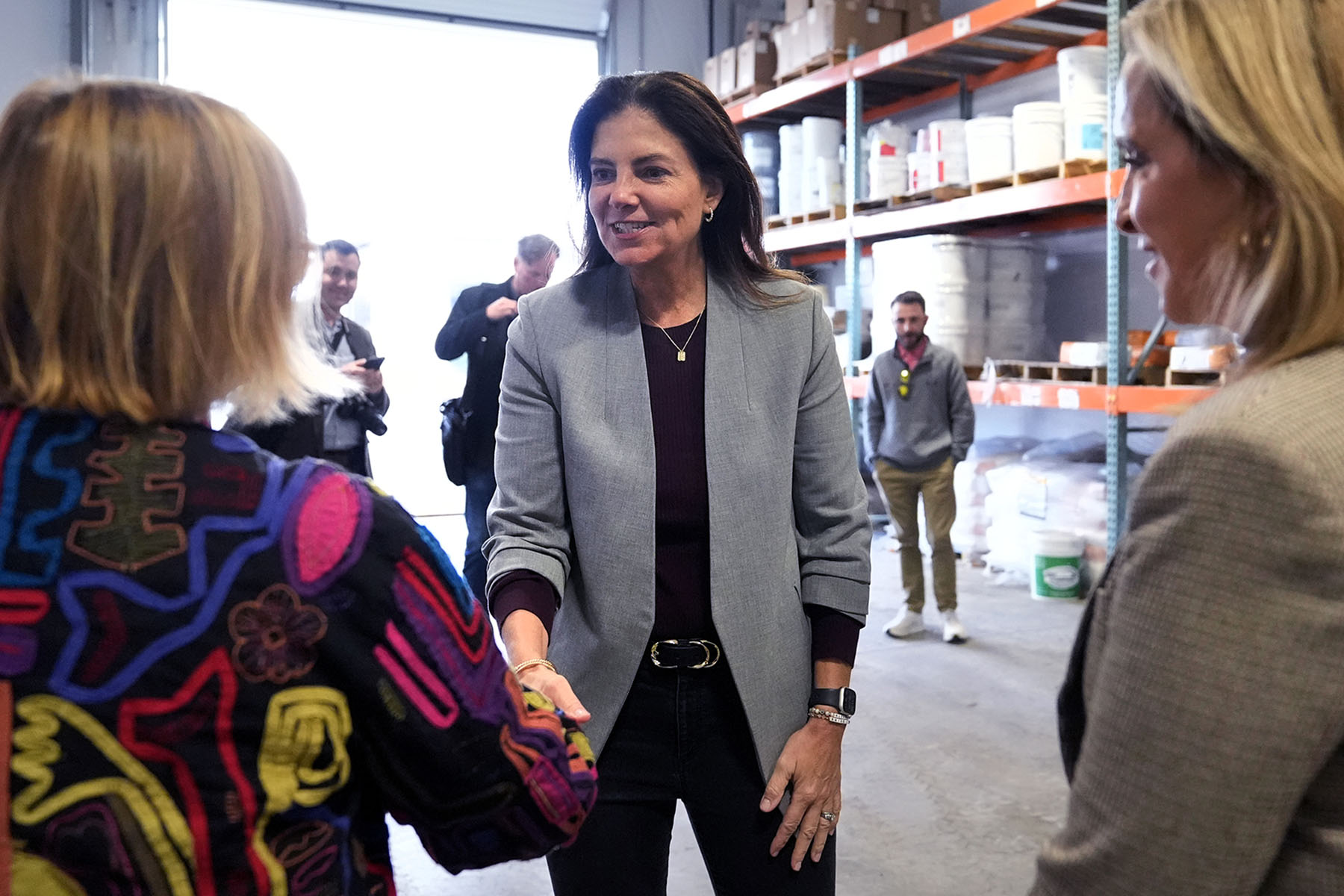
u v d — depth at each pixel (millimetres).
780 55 6777
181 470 644
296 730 638
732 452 1278
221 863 620
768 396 1310
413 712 672
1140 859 596
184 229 640
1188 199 673
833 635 1324
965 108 6520
